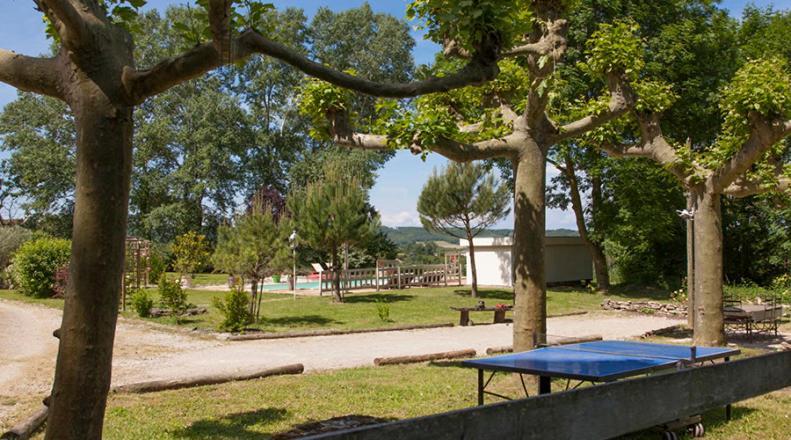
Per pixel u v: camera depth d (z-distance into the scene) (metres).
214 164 44.84
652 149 12.80
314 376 9.20
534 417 2.94
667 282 30.20
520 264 9.06
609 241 29.70
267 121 48.12
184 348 12.47
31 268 23.47
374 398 7.54
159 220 43.66
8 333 13.67
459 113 11.47
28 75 3.73
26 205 45.59
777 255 29.66
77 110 3.57
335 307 21.00
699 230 12.49
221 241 17.52
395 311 20.20
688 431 6.05
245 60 4.18
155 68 3.65
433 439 2.54
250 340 14.00
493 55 4.74
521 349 8.93
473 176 24.28
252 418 6.58
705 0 26.72
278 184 48.56
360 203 22.30
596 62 10.71
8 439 5.62
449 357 11.26
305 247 34.00
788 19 30.33
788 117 10.42
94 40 3.55
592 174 26.84
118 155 3.59
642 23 26.14
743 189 12.12
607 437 3.34
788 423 6.49
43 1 3.47
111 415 6.67
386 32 46.62
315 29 48.50
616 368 5.45
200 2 4.12
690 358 6.19
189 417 6.64
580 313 20.80
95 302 3.48
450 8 5.13
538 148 9.16
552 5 8.58
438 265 32.50
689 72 25.59
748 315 14.43
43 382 8.59
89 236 3.49
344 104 9.59
